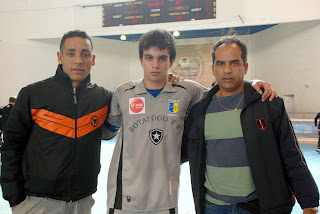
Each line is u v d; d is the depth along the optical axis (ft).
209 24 25.79
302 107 28.66
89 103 4.72
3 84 29.66
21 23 30.71
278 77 31.63
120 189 4.47
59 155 4.40
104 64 36.50
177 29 26.45
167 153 4.57
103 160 16.25
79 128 4.55
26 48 30.81
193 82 5.13
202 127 4.43
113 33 28.37
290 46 29.84
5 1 30.78
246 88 4.29
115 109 4.97
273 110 4.08
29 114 4.48
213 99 4.56
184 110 4.75
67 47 4.57
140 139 4.50
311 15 24.34
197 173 4.49
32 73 31.19
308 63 27.86
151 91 4.66
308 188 3.84
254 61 35.17
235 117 4.23
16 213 4.36
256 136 4.00
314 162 16.12
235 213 4.04
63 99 4.53
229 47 4.18
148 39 4.38
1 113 15.87
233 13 25.36
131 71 37.78
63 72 4.60
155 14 27.07
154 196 4.39
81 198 4.58
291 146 4.01
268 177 3.93
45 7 30.30
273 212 3.83
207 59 35.12
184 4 26.27
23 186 4.42
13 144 4.43
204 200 4.49
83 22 29.25
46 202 4.40
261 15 25.07
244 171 4.09
